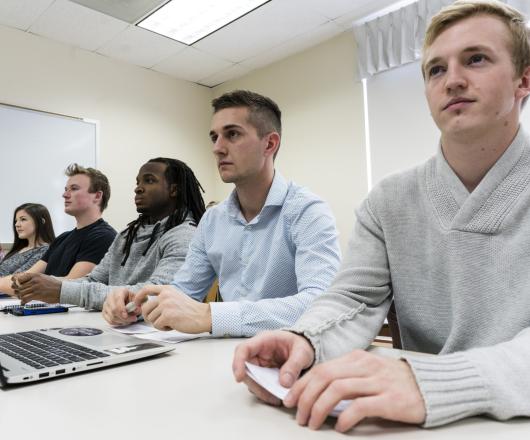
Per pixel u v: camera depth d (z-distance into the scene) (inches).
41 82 120.6
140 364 24.7
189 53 134.1
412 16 107.1
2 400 18.8
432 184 27.7
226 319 31.3
